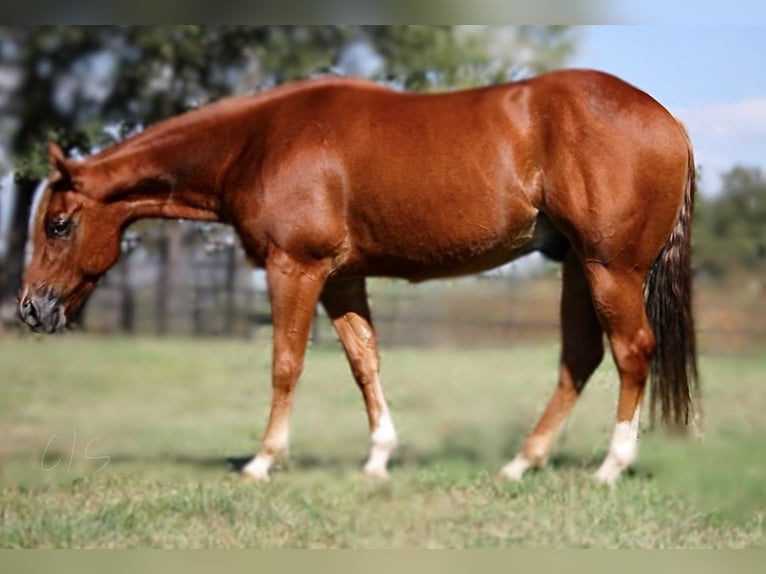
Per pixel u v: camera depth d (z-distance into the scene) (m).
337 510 5.24
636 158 5.46
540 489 5.57
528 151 5.57
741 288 16.83
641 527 4.90
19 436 8.18
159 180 6.18
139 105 12.52
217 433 8.31
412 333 17.58
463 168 5.58
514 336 17.58
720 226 16.75
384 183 5.65
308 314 5.84
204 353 15.33
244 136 6.05
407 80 11.87
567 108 5.51
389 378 12.00
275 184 5.76
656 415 5.88
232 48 12.24
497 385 11.36
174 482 5.96
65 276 6.12
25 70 12.80
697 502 5.34
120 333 18.97
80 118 12.51
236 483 5.77
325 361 13.92
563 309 6.04
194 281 19.22
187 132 6.12
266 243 5.85
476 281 11.23
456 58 11.73
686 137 5.68
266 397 10.92
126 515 5.11
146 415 9.57
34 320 6.07
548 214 5.61
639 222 5.52
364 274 5.99
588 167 5.46
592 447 6.83
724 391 10.91
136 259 19.36
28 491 5.78
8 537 4.73
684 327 5.78
